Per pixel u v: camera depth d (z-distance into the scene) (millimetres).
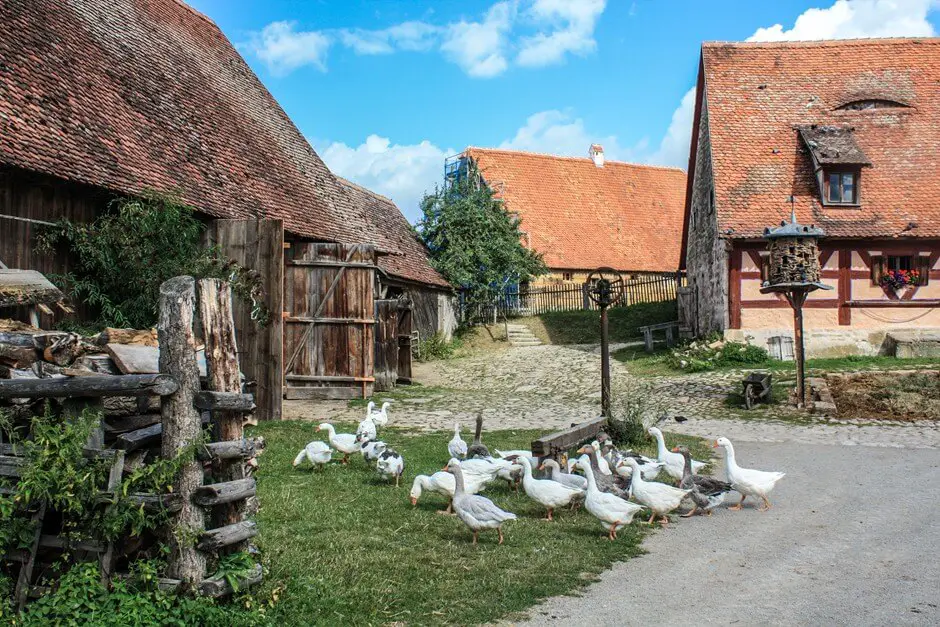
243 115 22766
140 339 6855
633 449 12961
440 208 35969
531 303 38469
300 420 15867
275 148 23047
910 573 6945
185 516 5359
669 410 18109
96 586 5188
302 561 6766
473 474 8938
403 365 23844
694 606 6145
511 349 31969
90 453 5371
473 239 35250
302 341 19234
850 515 9078
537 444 10453
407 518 8508
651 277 43875
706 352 24281
